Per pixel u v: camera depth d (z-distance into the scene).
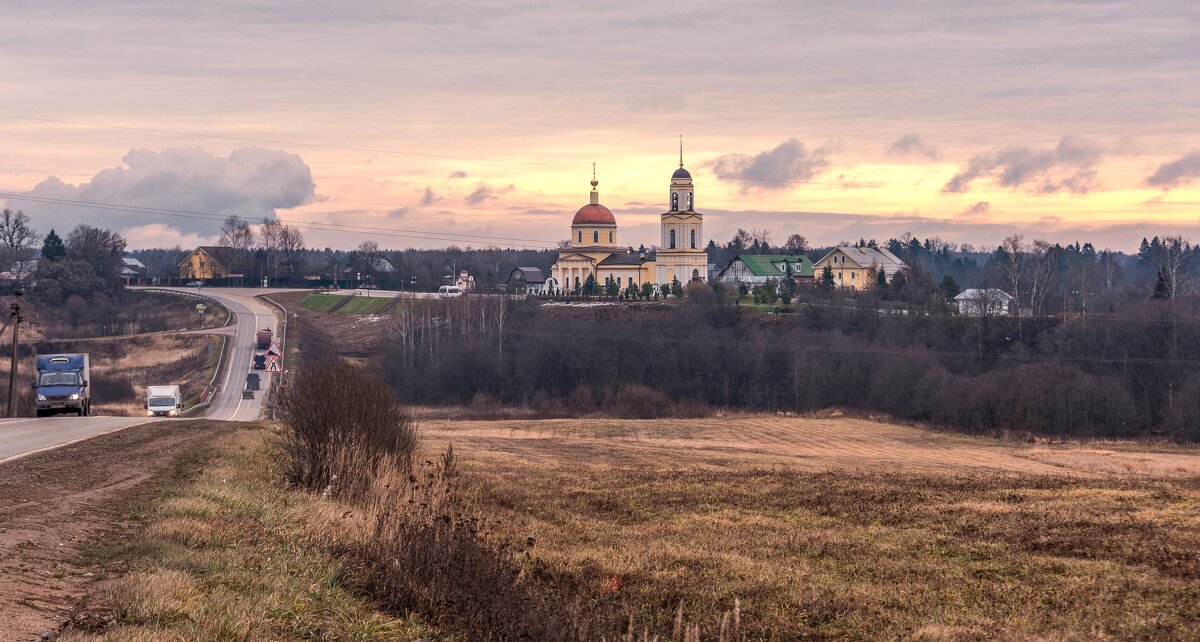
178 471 22.36
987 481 34.72
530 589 14.50
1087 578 18.52
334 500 21.44
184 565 12.99
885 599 17.25
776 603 17.08
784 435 68.88
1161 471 45.28
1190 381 77.50
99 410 78.94
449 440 57.03
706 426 72.88
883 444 64.81
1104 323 89.00
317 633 11.63
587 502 28.86
